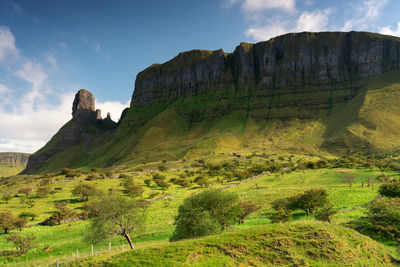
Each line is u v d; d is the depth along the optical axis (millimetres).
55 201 71938
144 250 20172
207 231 26453
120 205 28078
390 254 20156
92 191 73750
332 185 76000
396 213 28312
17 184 104312
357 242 20406
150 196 78062
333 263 17562
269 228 21750
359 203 49500
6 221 46125
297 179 93812
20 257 31188
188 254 18766
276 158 175625
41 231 46531
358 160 141375
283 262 17578
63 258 26234
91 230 27891
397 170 97812
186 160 193875
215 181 108125
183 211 29609
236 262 17688
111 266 18547
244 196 67188
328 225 22516
